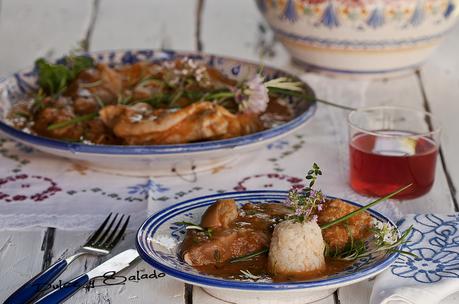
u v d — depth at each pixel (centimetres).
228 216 171
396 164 207
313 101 241
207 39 349
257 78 233
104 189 218
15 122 242
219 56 278
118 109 230
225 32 358
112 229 191
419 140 211
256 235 166
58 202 209
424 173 210
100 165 228
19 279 172
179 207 182
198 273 159
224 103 239
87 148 211
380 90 291
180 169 227
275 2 291
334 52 292
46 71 258
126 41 345
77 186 220
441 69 312
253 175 227
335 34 286
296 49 302
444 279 159
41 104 246
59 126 232
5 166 233
